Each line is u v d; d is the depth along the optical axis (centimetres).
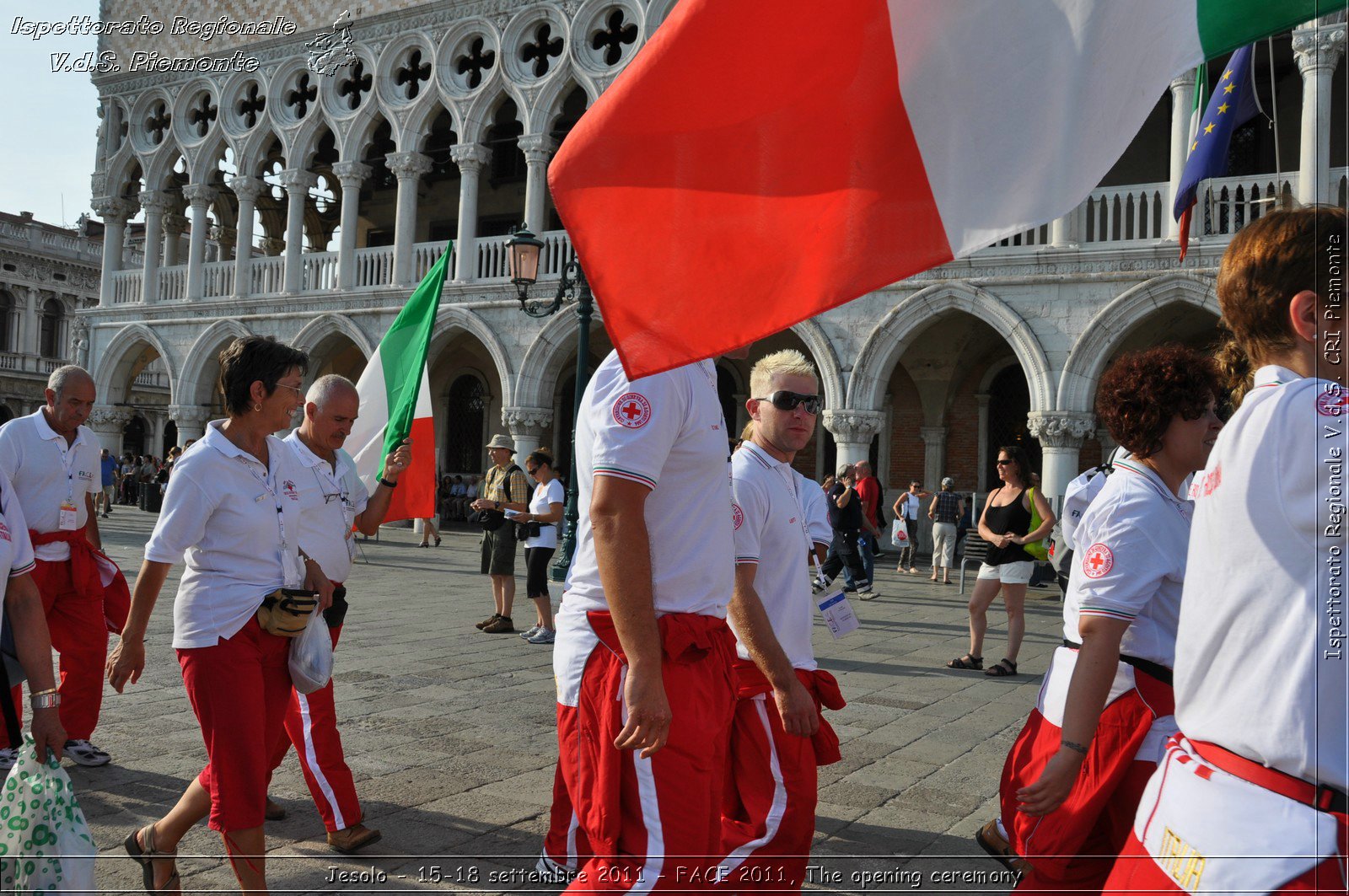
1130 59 246
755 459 378
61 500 535
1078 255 1698
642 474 250
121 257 2823
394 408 725
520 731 610
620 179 248
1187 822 185
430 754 557
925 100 248
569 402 2750
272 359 367
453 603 1234
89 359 2783
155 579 349
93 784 493
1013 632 855
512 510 987
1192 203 468
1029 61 248
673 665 262
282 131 2470
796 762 345
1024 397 2295
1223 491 187
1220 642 185
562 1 2142
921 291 1805
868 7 249
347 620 1063
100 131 2795
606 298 245
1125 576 263
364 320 2362
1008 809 304
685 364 245
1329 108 1394
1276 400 183
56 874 284
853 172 250
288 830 443
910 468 2392
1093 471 548
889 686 793
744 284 248
